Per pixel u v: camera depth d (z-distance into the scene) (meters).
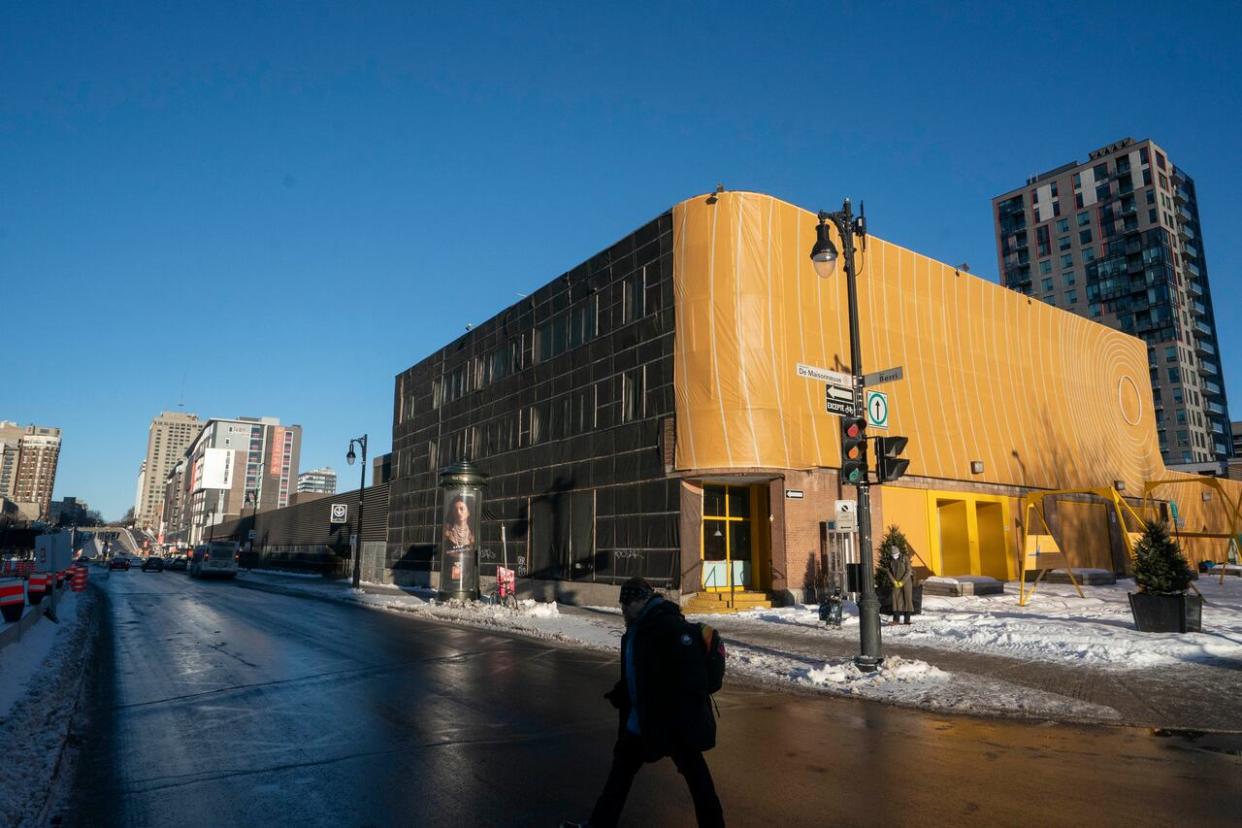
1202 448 107.94
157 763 6.77
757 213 23.12
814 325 24.03
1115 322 112.69
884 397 12.45
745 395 22.06
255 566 79.50
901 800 5.73
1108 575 28.09
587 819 5.32
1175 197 114.69
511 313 34.62
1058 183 120.81
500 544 32.59
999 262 126.44
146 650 14.25
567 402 29.28
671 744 4.02
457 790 5.98
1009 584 27.94
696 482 22.95
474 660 13.13
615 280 27.08
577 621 19.62
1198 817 5.37
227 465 171.50
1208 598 21.64
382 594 31.94
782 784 6.12
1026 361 33.09
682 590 22.20
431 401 42.53
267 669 12.02
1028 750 7.22
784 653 13.37
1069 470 33.78
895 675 10.64
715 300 22.80
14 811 5.24
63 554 30.42
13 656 11.73
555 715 8.72
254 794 5.90
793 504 22.11
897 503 25.66
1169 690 9.89
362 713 8.80
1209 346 114.06
